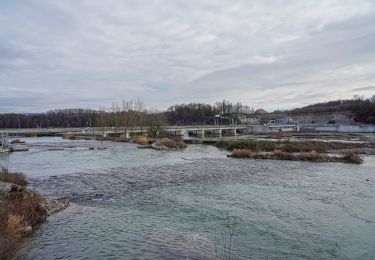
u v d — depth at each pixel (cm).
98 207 2234
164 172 3772
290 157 5003
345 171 3806
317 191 2697
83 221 1903
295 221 1902
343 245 1553
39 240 1594
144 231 1725
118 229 1758
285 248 1513
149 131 10425
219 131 14788
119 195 2600
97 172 3806
